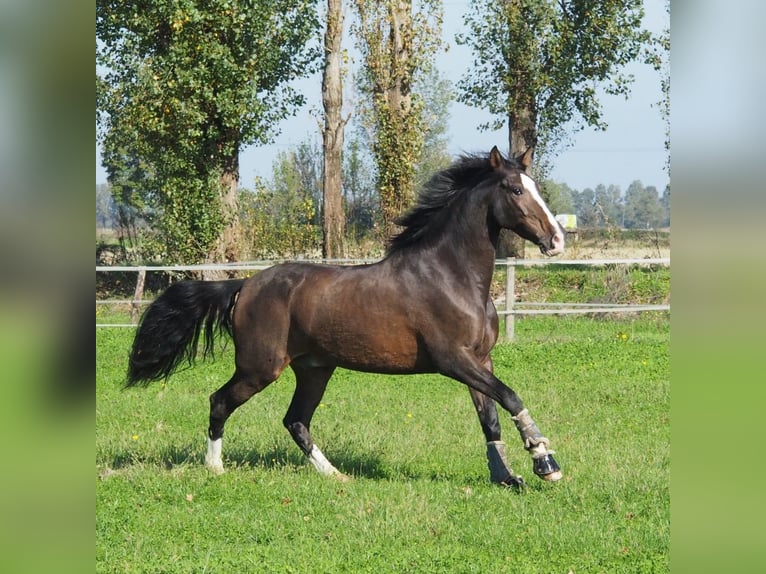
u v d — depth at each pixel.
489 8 38.06
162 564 7.84
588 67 38.84
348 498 9.93
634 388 17.17
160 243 33.78
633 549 8.22
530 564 7.82
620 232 41.78
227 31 30.67
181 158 31.48
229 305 11.60
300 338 10.99
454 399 16.39
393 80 34.06
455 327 10.42
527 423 10.19
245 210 36.22
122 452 12.34
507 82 37.97
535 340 24.05
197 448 12.64
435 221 10.76
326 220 35.31
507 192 10.35
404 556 8.03
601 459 11.59
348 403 16.12
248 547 8.44
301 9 32.28
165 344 11.66
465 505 9.64
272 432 13.56
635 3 37.84
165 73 30.62
